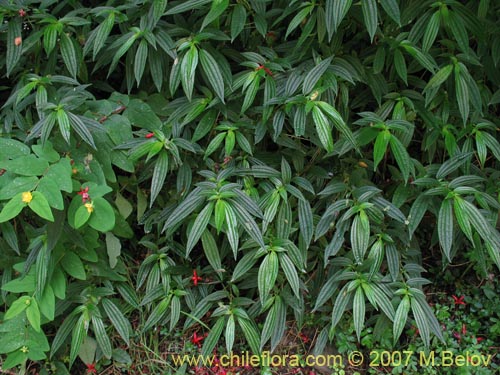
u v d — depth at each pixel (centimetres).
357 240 228
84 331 252
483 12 227
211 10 218
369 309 271
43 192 212
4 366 238
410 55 246
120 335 262
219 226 217
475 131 246
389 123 226
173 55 229
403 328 258
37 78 239
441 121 249
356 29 251
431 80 233
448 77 244
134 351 275
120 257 276
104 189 226
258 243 234
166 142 233
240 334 281
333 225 253
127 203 262
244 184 243
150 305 273
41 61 271
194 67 224
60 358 272
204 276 274
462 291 283
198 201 227
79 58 249
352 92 259
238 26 226
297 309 256
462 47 222
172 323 260
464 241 285
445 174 232
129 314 281
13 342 238
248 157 249
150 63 244
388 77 257
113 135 242
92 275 263
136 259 292
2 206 234
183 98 250
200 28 242
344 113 249
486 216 240
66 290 255
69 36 245
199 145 255
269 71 238
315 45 246
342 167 259
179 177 249
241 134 242
